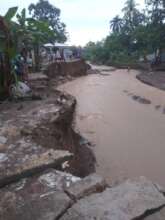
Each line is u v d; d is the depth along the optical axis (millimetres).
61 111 6410
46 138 5062
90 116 12742
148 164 7711
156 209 2461
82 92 19281
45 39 9305
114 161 7824
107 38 56594
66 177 3098
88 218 2328
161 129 10906
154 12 37438
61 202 2586
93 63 55219
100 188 2826
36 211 2484
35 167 3236
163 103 15062
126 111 13930
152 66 38344
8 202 2646
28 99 7516
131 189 2721
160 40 36375
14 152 3740
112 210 2410
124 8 53562
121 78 28797
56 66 23766
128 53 48219
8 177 3006
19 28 7824
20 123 5332
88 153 7785
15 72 8102
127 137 9930
